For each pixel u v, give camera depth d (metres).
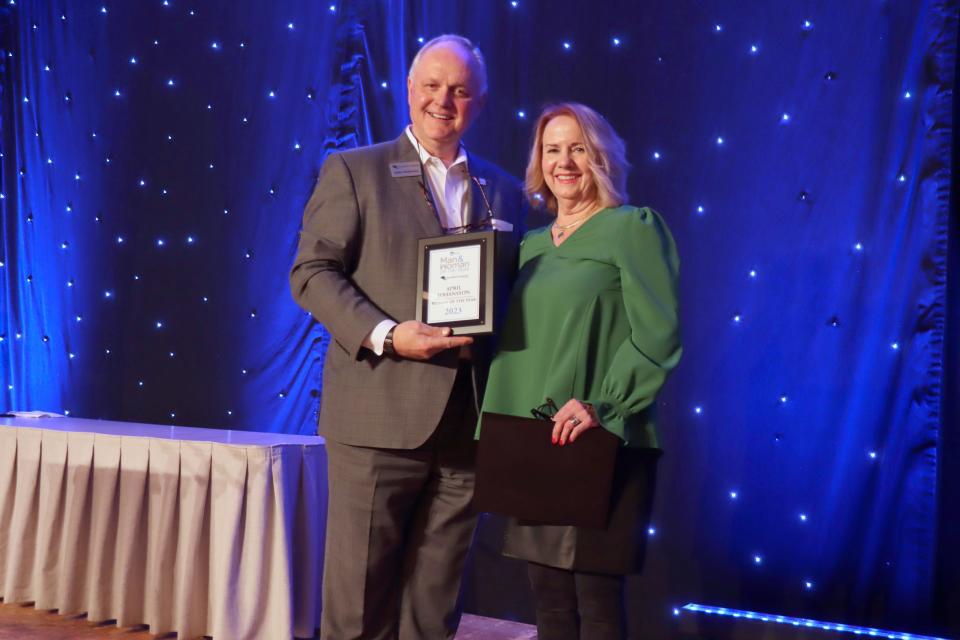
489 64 3.17
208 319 3.74
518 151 3.12
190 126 3.83
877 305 2.62
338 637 2.12
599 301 1.84
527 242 2.05
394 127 3.33
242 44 3.71
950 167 2.54
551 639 1.87
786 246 2.75
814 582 2.67
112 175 4.00
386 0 3.37
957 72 2.56
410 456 2.09
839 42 2.71
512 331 1.91
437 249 1.95
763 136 2.80
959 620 2.50
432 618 2.20
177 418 3.79
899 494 2.57
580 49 3.05
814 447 2.69
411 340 1.91
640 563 1.81
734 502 2.79
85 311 4.04
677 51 2.92
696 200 2.88
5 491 3.10
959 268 2.55
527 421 1.79
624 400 1.76
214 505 2.69
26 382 4.18
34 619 2.94
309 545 2.76
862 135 2.66
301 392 3.52
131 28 3.99
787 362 2.74
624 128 2.98
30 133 4.19
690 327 2.87
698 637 2.78
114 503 2.88
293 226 3.56
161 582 2.78
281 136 3.60
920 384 2.54
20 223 4.20
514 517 1.86
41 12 4.20
